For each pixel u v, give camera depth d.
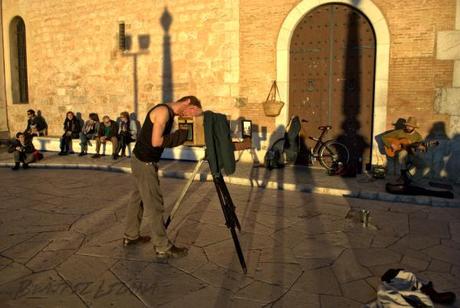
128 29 10.74
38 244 4.47
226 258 4.12
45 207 5.93
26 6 12.58
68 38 11.88
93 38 11.40
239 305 3.21
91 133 10.97
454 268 3.92
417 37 7.59
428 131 7.68
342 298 3.32
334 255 4.21
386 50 7.82
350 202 6.32
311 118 8.88
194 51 9.83
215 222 5.27
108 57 11.20
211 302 3.25
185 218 5.43
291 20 8.66
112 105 11.33
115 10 10.88
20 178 8.12
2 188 7.19
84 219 5.36
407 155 7.05
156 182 4.02
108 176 8.32
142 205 4.39
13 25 13.20
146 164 3.95
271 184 7.29
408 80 7.74
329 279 3.66
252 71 9.18
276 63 8.91
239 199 6.45
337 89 8.60
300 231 4.95
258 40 9.03
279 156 8.63
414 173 7.80
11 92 13.41
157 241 4.06
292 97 9.03
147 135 3.90
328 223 5.27
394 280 3.38
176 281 3.61
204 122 3.82
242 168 8.59
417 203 6.26
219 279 3.65
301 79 8.91
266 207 6.00
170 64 10.22
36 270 3.82
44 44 12.41
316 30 8.65
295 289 3.47
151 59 10.50
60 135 12.51
